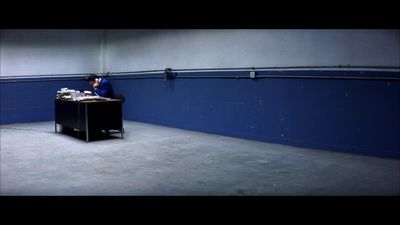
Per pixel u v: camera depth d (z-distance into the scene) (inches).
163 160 200.2
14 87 347.6
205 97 288.5
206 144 243.9
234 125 269.6
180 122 312.8
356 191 148.3
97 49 390.9
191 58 296.5
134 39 353.1
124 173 175.2
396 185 155.3
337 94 214.1
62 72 373.1
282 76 237.0
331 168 181.8
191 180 164.1
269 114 247.3
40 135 280.5
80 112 255.9
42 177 168.9
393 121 195.9
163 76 323.6
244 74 257.9
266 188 152.9
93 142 251.1
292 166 186.4
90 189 152.1
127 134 283.7
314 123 225.6
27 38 350.6
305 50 224.8
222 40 270.7
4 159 203.2
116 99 264.5
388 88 195.8
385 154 199.9
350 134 211.5
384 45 195.2
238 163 193.2
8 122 346.0
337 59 212.1
